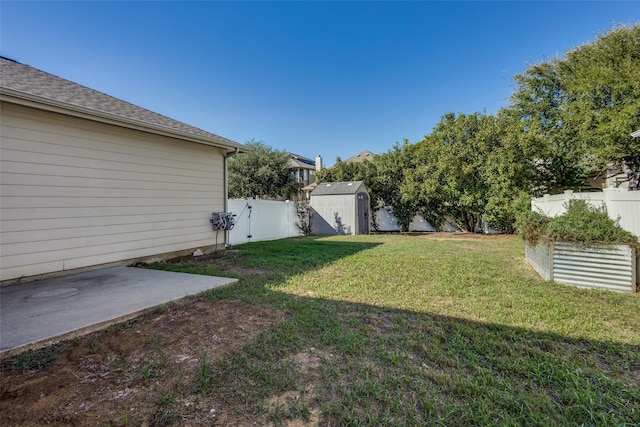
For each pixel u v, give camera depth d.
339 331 2.75
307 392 1.87
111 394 1.81
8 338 2.41
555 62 12.62
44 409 1.66
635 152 9.50
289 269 5.43
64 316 2.91
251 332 2.71
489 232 12.42
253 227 9.98
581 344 2.52
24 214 4.29
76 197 4.86
